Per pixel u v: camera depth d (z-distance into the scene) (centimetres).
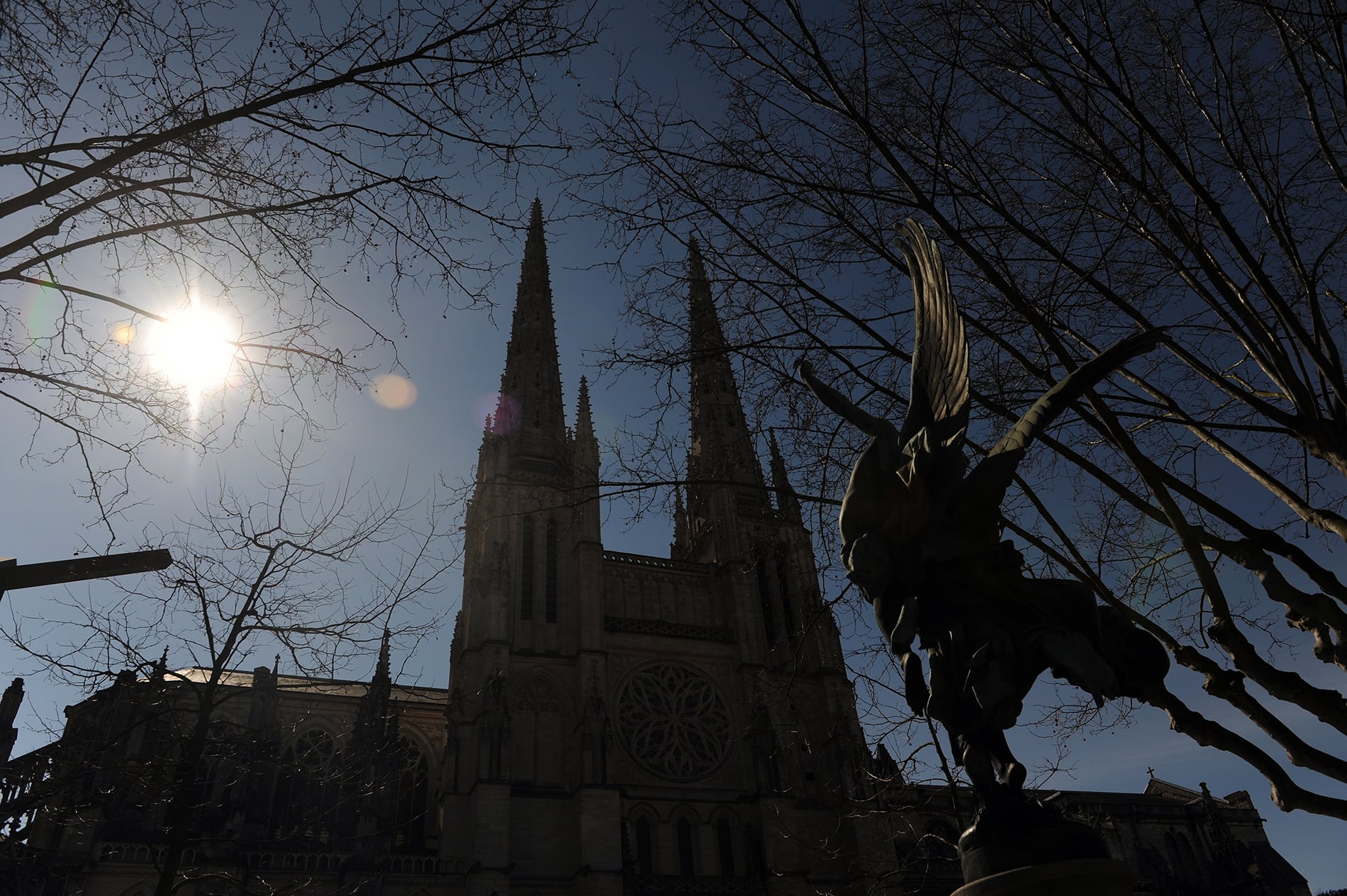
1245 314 1180
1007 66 1305
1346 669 987
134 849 4897
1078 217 1339
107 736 2756
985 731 595
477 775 5638
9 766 1959
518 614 6506
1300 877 8481
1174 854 8388
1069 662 553
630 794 6059
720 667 6844
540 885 5491
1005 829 567
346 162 1179
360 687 7131
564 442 7900
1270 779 829
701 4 1327
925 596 624
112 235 1056
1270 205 1252
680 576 7400
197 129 1007
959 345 678
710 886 5688
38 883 4478
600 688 6231
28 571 1120
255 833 5319
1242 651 920
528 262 9681
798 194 1401
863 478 659
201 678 6178
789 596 6975
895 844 5719
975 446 1289
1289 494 1193
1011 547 626
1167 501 987
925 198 1221
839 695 6462
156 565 1186
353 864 5138
